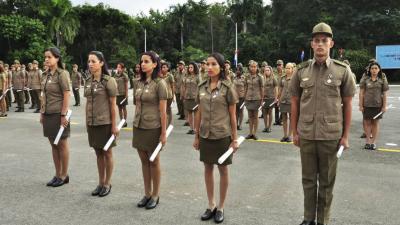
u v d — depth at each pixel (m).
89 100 5.37
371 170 6.80
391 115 14.25
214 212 4.76
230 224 4.55
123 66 11.41
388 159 7.60
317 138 4.11
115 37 56.00
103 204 5.18
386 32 42.94
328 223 4.52
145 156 5.06
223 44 63.47
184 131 10.93
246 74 10.59
